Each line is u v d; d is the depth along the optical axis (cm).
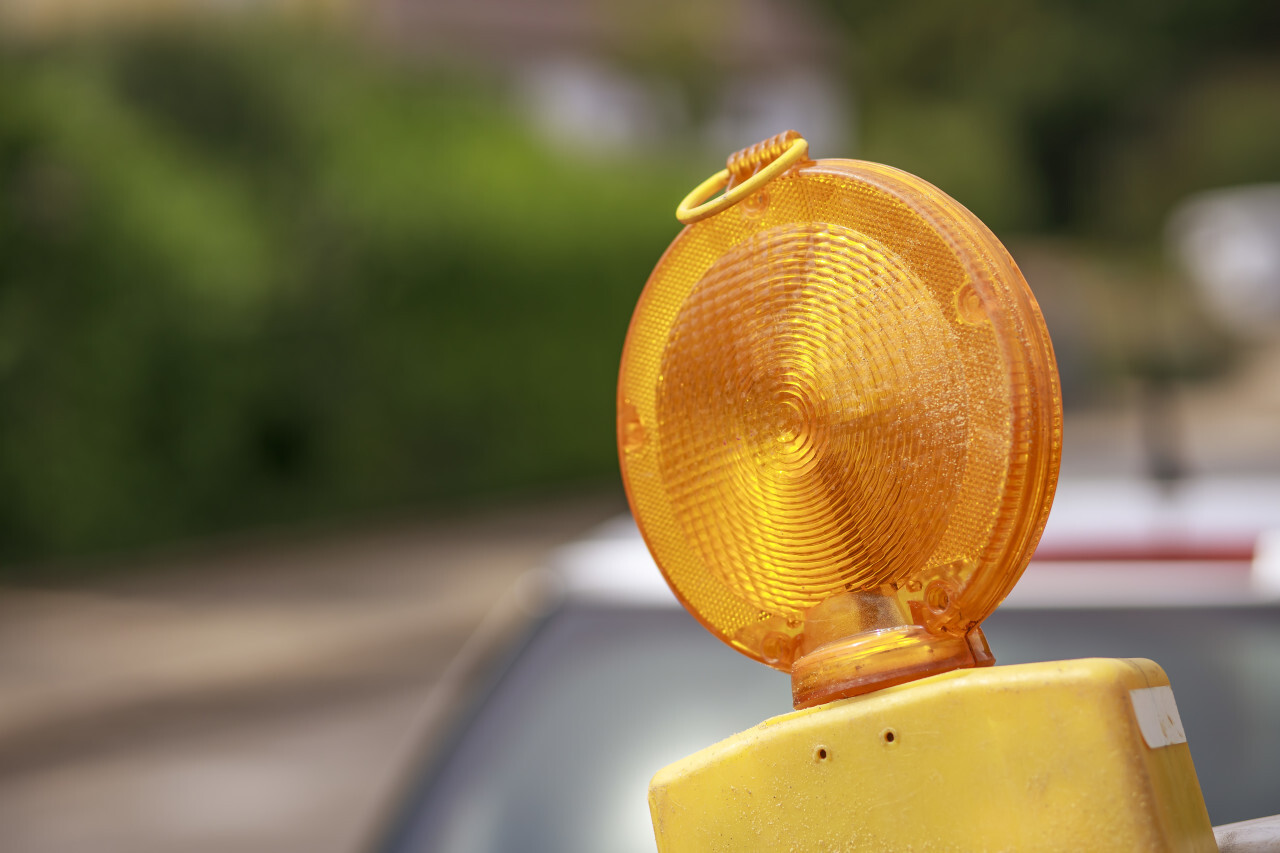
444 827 225
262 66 1638
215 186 1518
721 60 3234
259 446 1502
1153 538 241
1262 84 4631
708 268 85
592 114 3111
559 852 218
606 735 234
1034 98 4628
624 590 264
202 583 1247
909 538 79
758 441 83
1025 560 77
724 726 232
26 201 1302
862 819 75
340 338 1569
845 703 77
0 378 1290
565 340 1811
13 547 1311
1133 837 69
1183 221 2309
